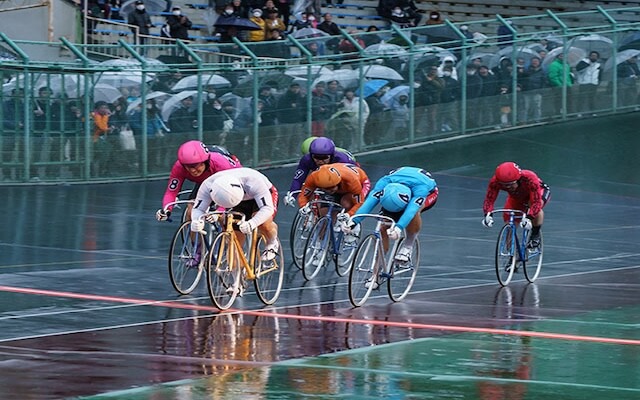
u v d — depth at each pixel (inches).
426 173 871.1
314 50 1895.9
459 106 2032.5
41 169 1686.8
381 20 2593.5
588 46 2164.1
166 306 827.4
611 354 679.7
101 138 1721.2
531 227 987.9
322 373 603.2
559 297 925.2
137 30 2009.1
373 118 1942.7
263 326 756.0
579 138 2059.5
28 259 1058.1
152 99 1753.2
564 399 553.9
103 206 1496.1
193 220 793.6
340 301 877.2
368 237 848.3
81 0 2090.3
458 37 2034.9
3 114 1652.3
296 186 1039.0
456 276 1039.0
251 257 821.9
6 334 704.4
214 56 1830.7
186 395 543.5
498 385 582.6
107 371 597.6
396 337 725.3
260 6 2137.1
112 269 1010.7
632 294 949.2
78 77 1697.8
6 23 1939.0
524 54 2096.5
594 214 1579.7
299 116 1872.5
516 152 1980.8
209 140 1793.8
